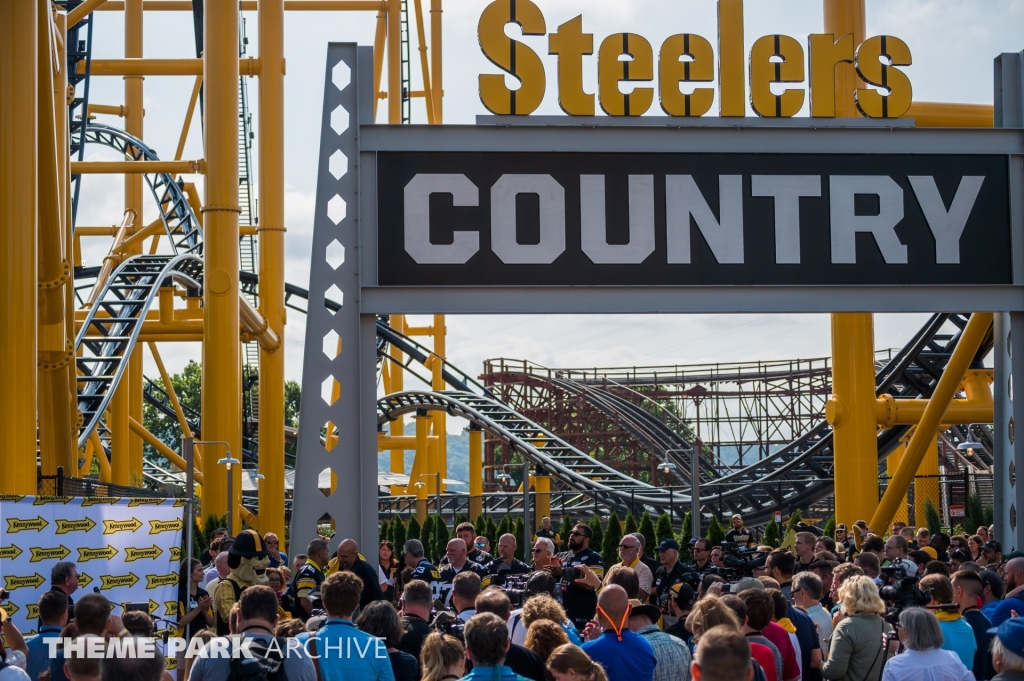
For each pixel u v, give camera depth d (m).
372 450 17.48
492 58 17.64
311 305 17.23
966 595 9.45
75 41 37.91
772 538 29.98
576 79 17.75
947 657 7.82
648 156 17.80
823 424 43.88
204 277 31.28
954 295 18.03
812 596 10.01
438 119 54.03
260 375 38.25
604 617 8.08
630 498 44.66
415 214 17.45
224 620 10.79
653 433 75.25
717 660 5.35
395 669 8.01
